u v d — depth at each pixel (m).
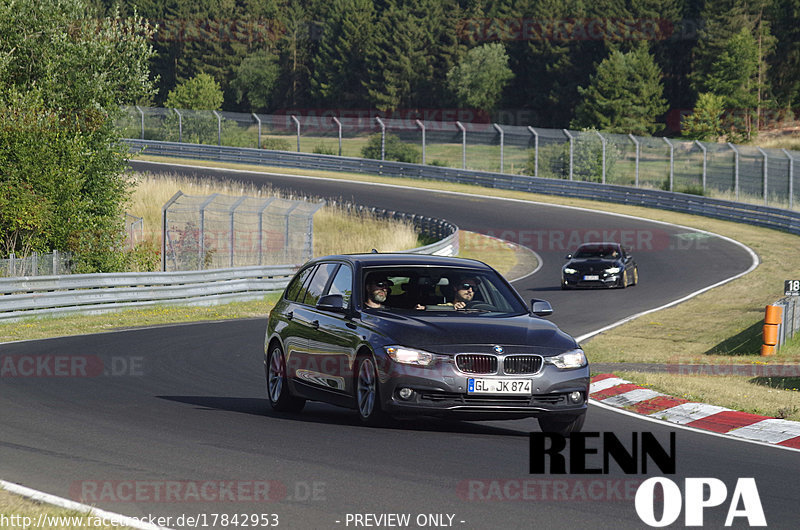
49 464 27.64
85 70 104.38
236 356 59.03
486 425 36.09
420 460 28.52
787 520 22.70
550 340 33.00
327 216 163.12
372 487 25.02
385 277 35.94
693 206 174.88
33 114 96.50
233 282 99.69
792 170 168.12
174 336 69.56
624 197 186.75
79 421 35.22
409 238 147.00
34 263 88.06
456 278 36.44
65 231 99.81
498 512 22.78
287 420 36.31
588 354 61.72
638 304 94.31
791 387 48.16
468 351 31.80
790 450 32.59
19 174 96.69
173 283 93.69
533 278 119.50
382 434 32.94
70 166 99.06
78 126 102.19
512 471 27.30
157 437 31.98
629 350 64.88
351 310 35.28
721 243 145.38
